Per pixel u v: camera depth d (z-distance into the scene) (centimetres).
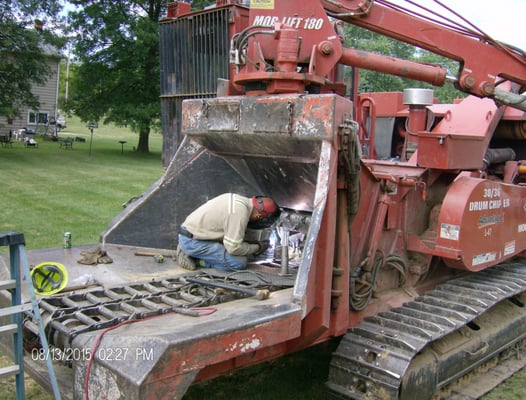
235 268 415
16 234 274
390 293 436
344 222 346
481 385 435
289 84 367
